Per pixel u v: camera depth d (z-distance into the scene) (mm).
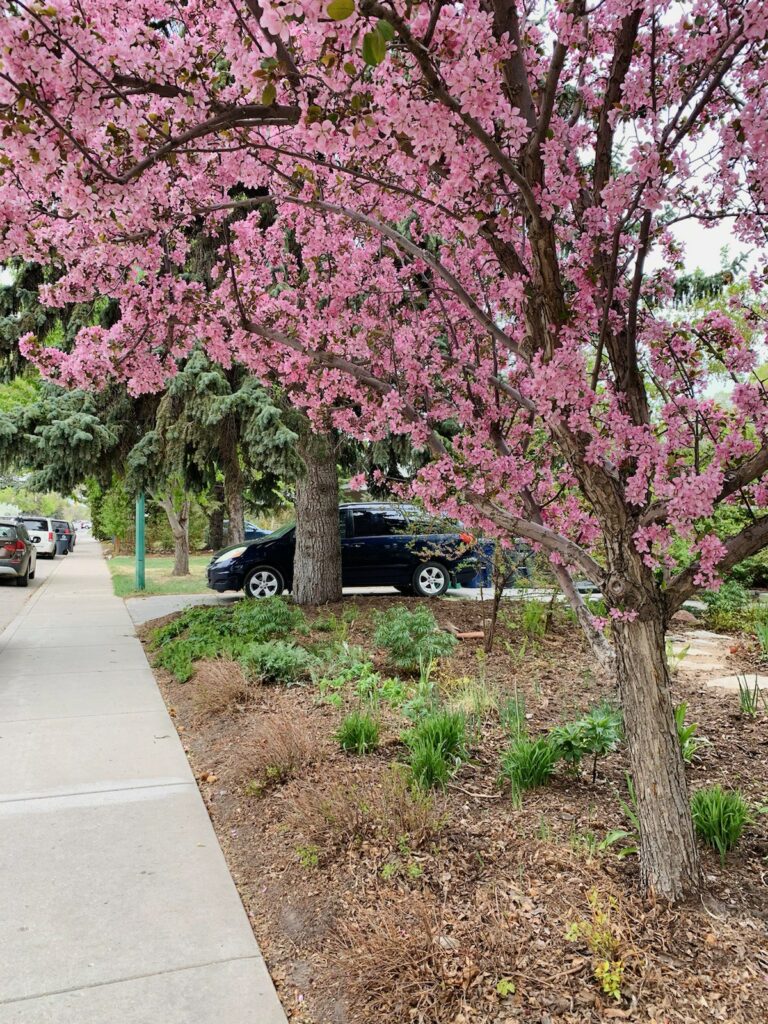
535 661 6227
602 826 3033
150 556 27328
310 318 3596
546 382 2291
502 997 2066
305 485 9023
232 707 4961
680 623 8453
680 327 2713
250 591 10945
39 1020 2062
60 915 2596
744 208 2525
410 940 2260
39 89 2008
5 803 3590
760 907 2445
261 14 1871
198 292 3730
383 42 1428
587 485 2479
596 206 2492
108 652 7594
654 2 1997
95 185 2268
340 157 3012
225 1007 2137
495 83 1935
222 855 3084
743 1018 1956
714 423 2523
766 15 1796
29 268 7613
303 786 3512
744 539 2287
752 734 4246
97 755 4309
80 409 7887
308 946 2438
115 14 2615
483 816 3152
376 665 5957
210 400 7523
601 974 2096
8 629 9164
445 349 3820
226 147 3002
